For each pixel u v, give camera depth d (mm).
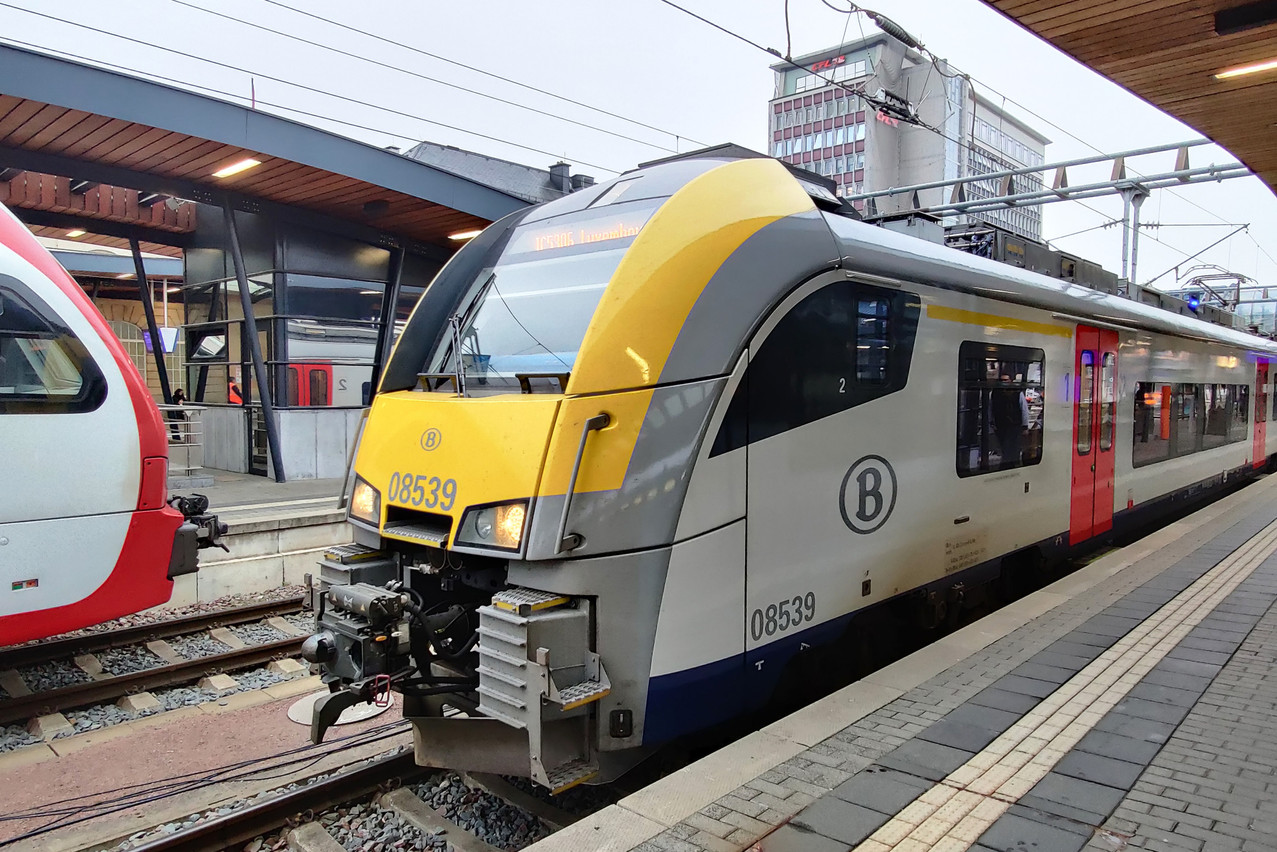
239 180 10750
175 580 8086
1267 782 3352
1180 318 10906
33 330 5406
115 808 4348
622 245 4355
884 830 3012
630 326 3678
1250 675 4516
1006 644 5062
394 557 4406
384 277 13867
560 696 3398
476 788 4461
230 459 14070
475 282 4996
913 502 5234
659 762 4664
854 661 5359
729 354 3922
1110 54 6043
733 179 4254
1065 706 4117
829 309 4508
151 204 13625
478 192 11727
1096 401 7930
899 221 6496
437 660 4312
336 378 13500
